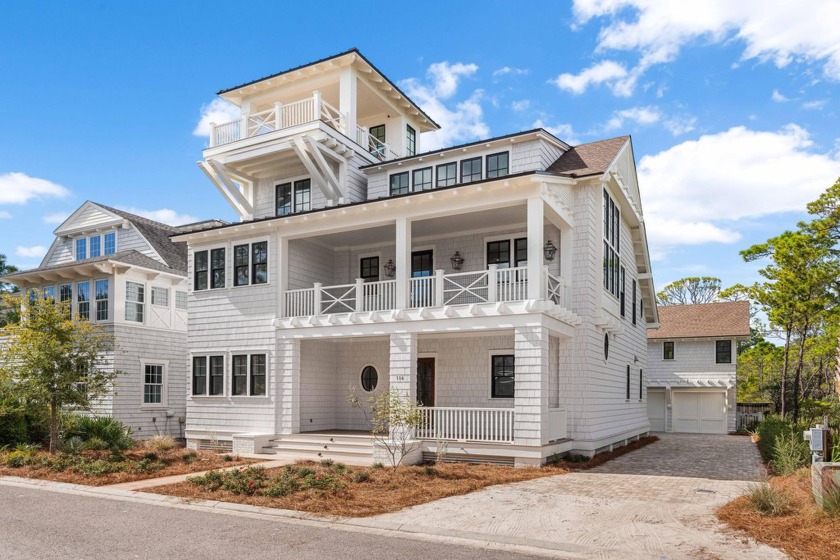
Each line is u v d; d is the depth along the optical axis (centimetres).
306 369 1909
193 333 2025
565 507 1012
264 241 1920
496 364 1784
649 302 2717
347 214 1752
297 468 1372
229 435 1903
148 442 2012
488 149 1877
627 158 2086
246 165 2120
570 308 1691
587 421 1642
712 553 747
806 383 3644
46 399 1594
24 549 781
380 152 2270
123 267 2348
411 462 1527
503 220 1748
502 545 804
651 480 1302
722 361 3238
